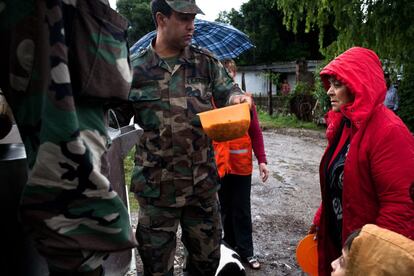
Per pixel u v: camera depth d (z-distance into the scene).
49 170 1.13
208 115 2.13
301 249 2.51
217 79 2.55
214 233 2.60
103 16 1.28
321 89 15.60
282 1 9.14
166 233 2.51
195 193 2.49
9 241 1.40
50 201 1.15
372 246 1.42
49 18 1.14
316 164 9.02
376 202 2.05
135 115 2.54
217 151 3.62
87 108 1.28
